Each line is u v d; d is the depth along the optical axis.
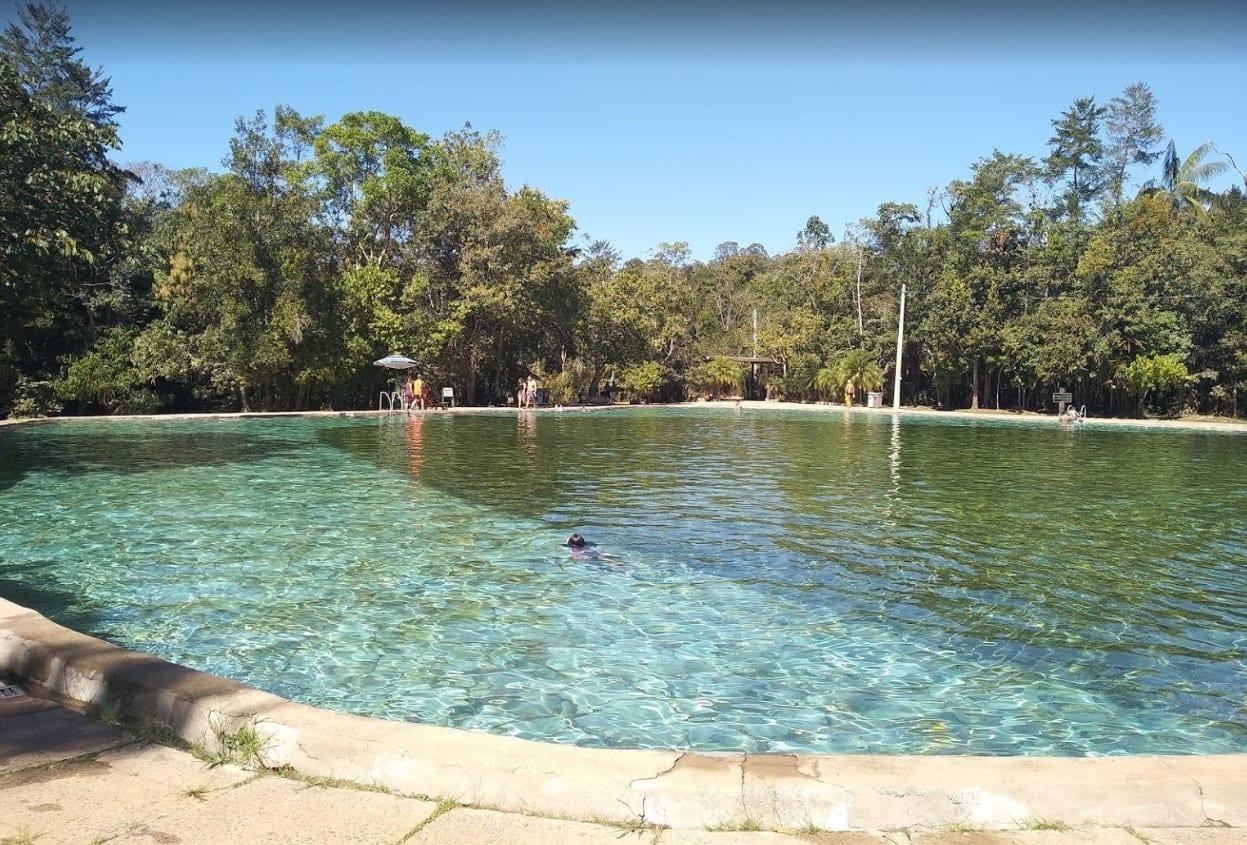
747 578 6.48
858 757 2.63
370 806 2.48
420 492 10.73
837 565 6.92
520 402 37.00
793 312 51.50
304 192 28.75
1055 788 2.45
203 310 25.55
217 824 2.36
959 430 26.06
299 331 25.95
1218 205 41.25
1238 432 27.64
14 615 4.08
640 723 3.90
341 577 6.41
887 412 39.12
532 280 34.84
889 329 44.88
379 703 4.10
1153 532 8.41
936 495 10.88
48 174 12.27
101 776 2.66
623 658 4.75
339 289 29.58
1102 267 35.28
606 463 14.51
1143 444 20.94
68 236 12.02
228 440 17.94
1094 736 3.82
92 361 23.77
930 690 4.34
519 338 39.09
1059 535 8.22
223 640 4.97
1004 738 3.79
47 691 3.43
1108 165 50.62
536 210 37.38
